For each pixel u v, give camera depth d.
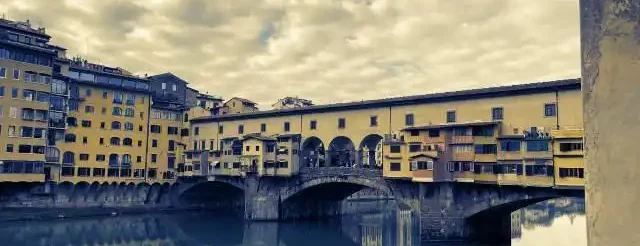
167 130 88.25
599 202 3.75
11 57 68.06
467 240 51.94
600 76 3.82
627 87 3.66
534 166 47.16
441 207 52.97
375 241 59.25
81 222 70.00
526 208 107.50
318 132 69.50
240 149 77.12
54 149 74.19
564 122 47.69
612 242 3.65
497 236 56.47
